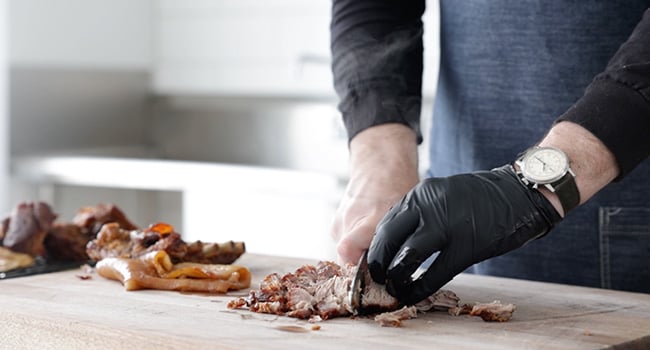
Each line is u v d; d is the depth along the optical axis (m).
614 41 1.72
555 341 1.27
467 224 1.35
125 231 1.91
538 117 1.79
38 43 4.07
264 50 4.21
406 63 1.84
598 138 1.41
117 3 4.39
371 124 1.76
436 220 1.36
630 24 1.71
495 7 1.81
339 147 3.93
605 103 1.42
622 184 1.73
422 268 1.93
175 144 4.51
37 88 4.08
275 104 4.18
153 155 4.56
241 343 1.25
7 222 2.03
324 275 1.51
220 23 4.34
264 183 3.34
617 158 1.42
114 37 4.39
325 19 4.03
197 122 4.45
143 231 1.89
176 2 4.46
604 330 1.33
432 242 1.35
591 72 1.74
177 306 1.51
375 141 1.73
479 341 1.27
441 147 1.98
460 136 1.90
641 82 1.41
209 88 4.39
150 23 4.54
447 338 1.29
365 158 1.71
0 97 3.95
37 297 1.59
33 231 2.00
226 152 4.35
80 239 2.04
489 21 1.82
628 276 1.75
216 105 4.38
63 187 3.91
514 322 1.38
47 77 4.12
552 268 1.80
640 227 1.73
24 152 4.04
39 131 4.09
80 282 1.73
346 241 1.55
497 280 1.71
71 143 4.24
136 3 4.48
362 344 1.25
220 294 1.62
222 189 3.44
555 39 1.76
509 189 1.38
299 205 3.47
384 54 1.82
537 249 1.81
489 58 1.83
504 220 1.36
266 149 4.21
